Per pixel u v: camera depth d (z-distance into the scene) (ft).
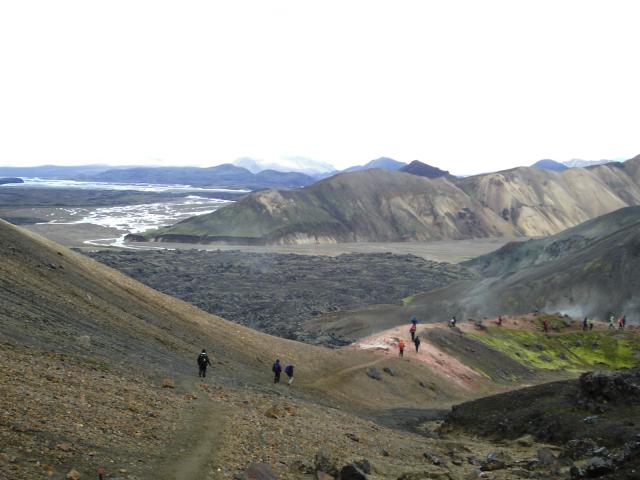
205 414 85.20
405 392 194.08
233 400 103.81
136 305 166.91
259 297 505.25
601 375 132.87
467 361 248.11
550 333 309.42
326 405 145.07
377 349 229.45
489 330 295.48
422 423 160.97
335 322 414.41
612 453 97.55
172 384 100.12
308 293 533.55
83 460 53.06
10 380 69.62
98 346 113.09
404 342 243.60
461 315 427.74
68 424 61.05
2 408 59.21
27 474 46.24
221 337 178.19
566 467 92.84
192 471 57.98
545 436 125.08
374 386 188.85
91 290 155.84
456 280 647.15
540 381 249.75
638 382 132.67
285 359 185.37
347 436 100.89
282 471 66.03
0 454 47.83
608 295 422.41
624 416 120.98
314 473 68.33
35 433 55.52
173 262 655.35
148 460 58.54
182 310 188.65
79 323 124.47
